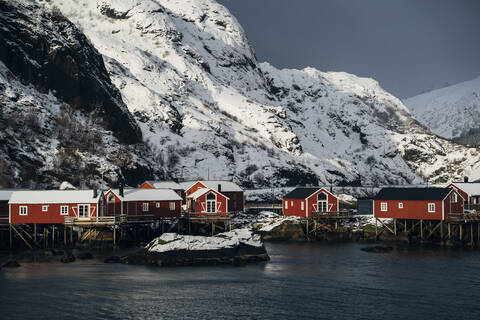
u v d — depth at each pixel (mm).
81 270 77312
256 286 69375
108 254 89125
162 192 107000
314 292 66812
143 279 72500
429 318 57281
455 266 79812
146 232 103125
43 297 64062
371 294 65750
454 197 100500
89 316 57906
